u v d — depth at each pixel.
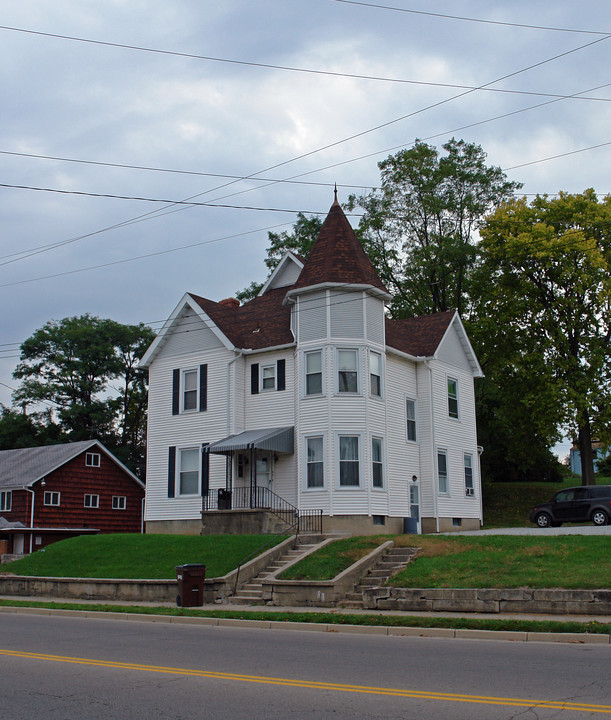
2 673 10.45
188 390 33.41
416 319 37.25
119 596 22.36
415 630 14.97
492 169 45.72
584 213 39.50
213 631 15.94
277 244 49.34
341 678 9.86
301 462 29.42
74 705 8.41
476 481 36.53
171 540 26.09
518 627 14.29
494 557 19.00
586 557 18.03
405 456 32.41
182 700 8.59
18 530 41.44
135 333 65.81
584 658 11.41
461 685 9.29
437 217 46.25
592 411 39.78
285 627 16.41
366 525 28.62
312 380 29.98
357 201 47.19
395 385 32.56
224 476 31.23
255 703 8.39
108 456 48.41
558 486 50.44
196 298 33.66
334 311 29.98
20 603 22.00
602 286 38.50
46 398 63.09
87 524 46.22
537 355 39.88
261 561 22.23
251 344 32.31
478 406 46.12
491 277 43.34
